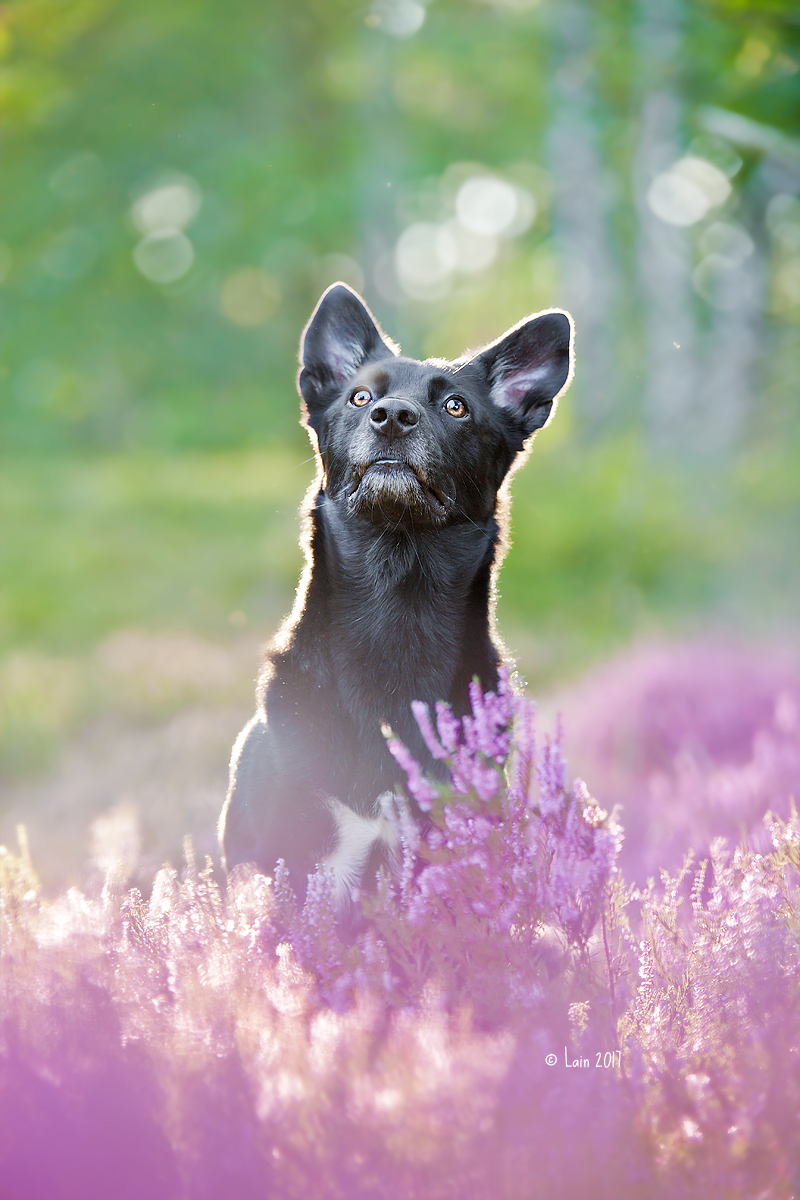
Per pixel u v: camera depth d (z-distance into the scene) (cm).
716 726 831
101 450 3250
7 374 3262
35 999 305
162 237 3281
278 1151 258
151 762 915
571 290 2289
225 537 1997
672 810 596
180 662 1323
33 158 2928
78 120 2827
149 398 3412
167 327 3372
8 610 1625
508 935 341
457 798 364
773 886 354
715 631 1148
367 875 418
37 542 1945
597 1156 262
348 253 3359
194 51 2869
